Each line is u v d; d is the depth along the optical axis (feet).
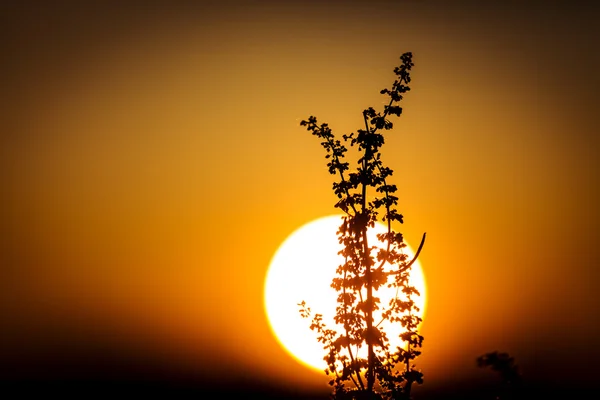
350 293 184.96
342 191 188.14
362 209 186.50
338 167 191.31
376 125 190.08
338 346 183.32
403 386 184.96
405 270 186.39
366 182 187.01
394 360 183.32
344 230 187.11
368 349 180.86
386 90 192.03
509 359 123.24
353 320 183.83
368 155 188.85
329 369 188.24
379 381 186.09
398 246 185.57
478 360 124.47
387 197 186.91
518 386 126.41
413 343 183.62
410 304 183.62
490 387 132.87
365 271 184.34
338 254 187.01
